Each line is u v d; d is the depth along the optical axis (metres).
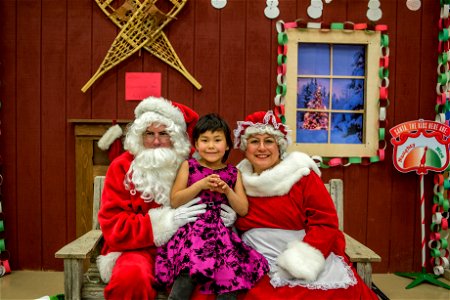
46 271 2.46
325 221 1.63
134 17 2.31
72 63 2.38
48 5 2.37
